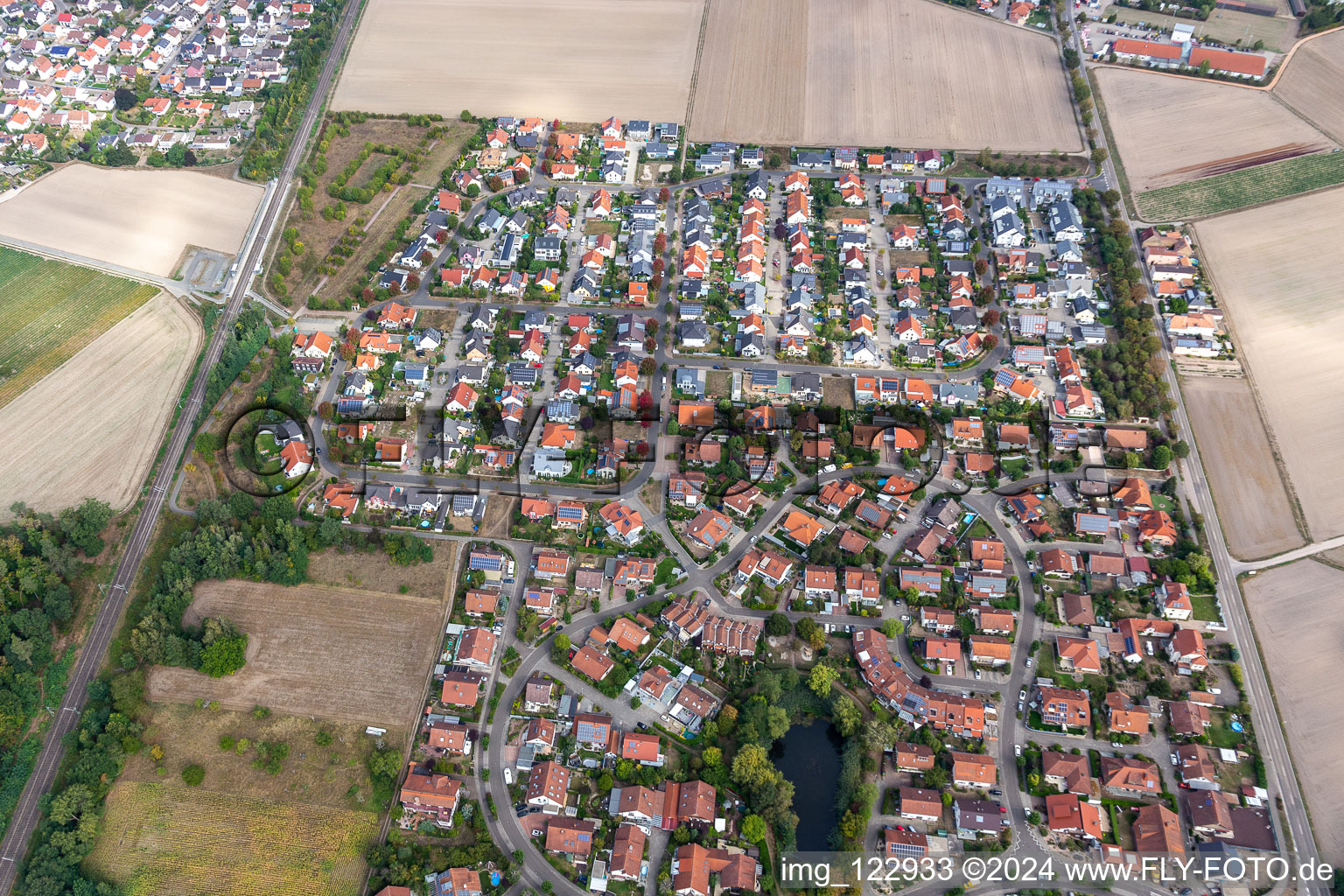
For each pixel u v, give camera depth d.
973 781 133.38
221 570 158.38
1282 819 129.12
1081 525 163.38
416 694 145.88
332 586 159.38
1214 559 159.50
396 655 150.25
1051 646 149.75
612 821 131.62
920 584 156.50
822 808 134.75
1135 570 156.75
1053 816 129.75
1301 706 140.50
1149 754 136.75
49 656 150.62
